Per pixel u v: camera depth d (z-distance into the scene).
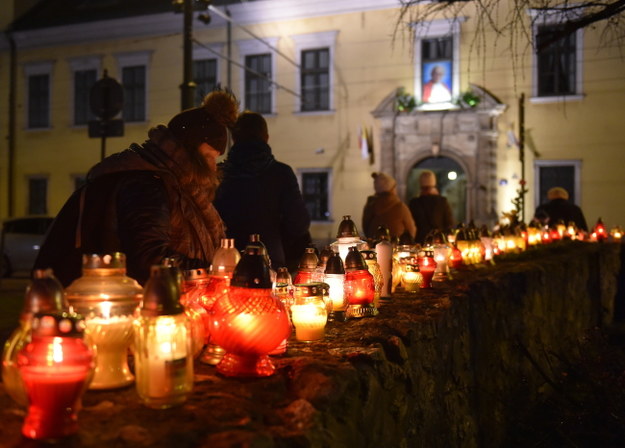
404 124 20.86
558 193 10.99
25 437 1.37
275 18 22.62
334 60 21.95
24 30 26.30
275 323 1.87
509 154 20.31
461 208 21.16
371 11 21.48
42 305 1.44
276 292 2.48
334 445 1.73
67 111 25.91
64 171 25.97
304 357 2.08
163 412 1.57
